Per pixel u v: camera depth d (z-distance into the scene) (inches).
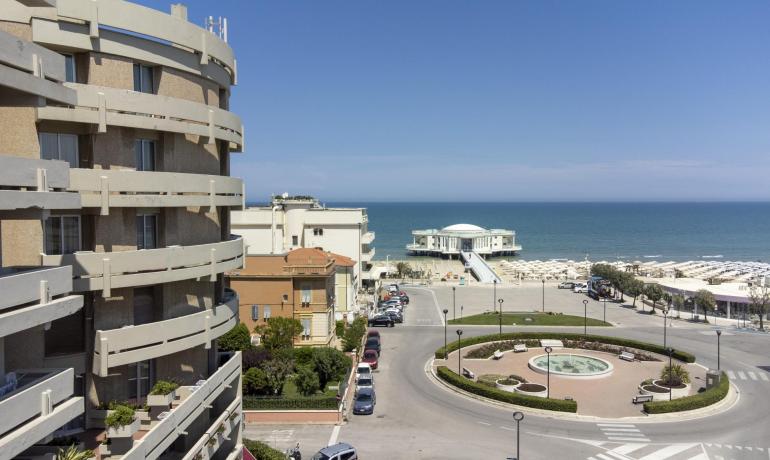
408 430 1606.8
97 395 906.7
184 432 925.8
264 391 1775.3
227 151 1138.7
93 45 833.5
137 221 935.0
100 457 773.3
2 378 629.6
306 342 2375.7
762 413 1724.9
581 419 1685.5
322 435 1571.1
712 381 1900.8
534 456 1430.9
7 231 791.1
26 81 601.6
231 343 1945.1
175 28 915.4
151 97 876.6
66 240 861.2
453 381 1977.1
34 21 789.9
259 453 1302.9
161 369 976.3
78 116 813.2
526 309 3572.8
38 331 831.1
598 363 2303.2
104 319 892.0
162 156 940.6
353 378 2053.4
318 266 2385.6
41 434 592.4
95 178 830.5
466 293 4261.8
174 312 984.3
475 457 1427.2
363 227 3764.8
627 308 3604.8
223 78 1064.2
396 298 3663.9
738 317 3208.7
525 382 2012.8
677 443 1507.1
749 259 7701.8
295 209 3447.3
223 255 1031.6
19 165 608.4
